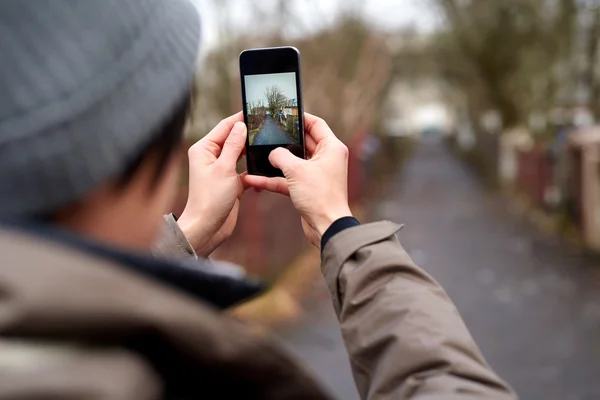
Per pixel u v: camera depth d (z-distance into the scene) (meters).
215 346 0.60
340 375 5.61
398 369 0.95
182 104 0.74
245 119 1.42
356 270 1.04
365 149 21.12
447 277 9.85
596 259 11.02
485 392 0.91
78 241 0.60
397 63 30.19
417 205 20.06
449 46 29.50
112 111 0.62
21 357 0.54
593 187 12.48
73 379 0.52
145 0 0.69
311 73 14.38
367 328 1.00
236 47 11.16
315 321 7.21
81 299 0.54
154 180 0.73
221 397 0.65
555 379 5.55
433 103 63.91
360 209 18.53
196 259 1.28
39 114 0.58
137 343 0.57
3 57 0.58
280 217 9.08
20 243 0.56
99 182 0.63
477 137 34.41
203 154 1.40
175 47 0.71
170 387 0.63
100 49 0.62
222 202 1.35
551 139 18.36
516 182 22.09
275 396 0.66
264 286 0.71
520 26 26.20
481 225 15.51
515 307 8.00
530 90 25.02
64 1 0.62
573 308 7.89
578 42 18.53
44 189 0.59
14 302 0.53
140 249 0.75
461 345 0.96
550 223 14.70
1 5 0.60
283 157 1.18
